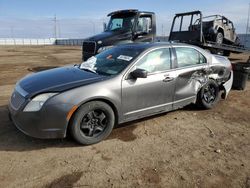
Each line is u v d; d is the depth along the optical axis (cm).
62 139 443
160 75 504
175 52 542
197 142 454
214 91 626
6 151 399
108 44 1021
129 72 463
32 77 468
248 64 843
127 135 471
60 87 406
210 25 1331
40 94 394
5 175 341
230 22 1450
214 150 427
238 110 632
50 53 2719
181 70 541
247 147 442
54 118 390
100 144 434
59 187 322
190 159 396
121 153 407
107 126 441
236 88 851
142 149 422
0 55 2367
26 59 1930
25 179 335
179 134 484
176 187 329
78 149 414
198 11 1227
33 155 391
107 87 431
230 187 333
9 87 852
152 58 502
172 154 409
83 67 517
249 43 2052
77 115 404
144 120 545
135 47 525
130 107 468
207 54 609
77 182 332
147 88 483
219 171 367
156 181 339
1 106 610
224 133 496
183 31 1307
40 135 394
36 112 387
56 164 370
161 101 516
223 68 637
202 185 335
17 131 466
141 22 1085
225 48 1356
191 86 570
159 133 485
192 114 592
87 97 405
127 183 333
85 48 1081
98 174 350
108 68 483
